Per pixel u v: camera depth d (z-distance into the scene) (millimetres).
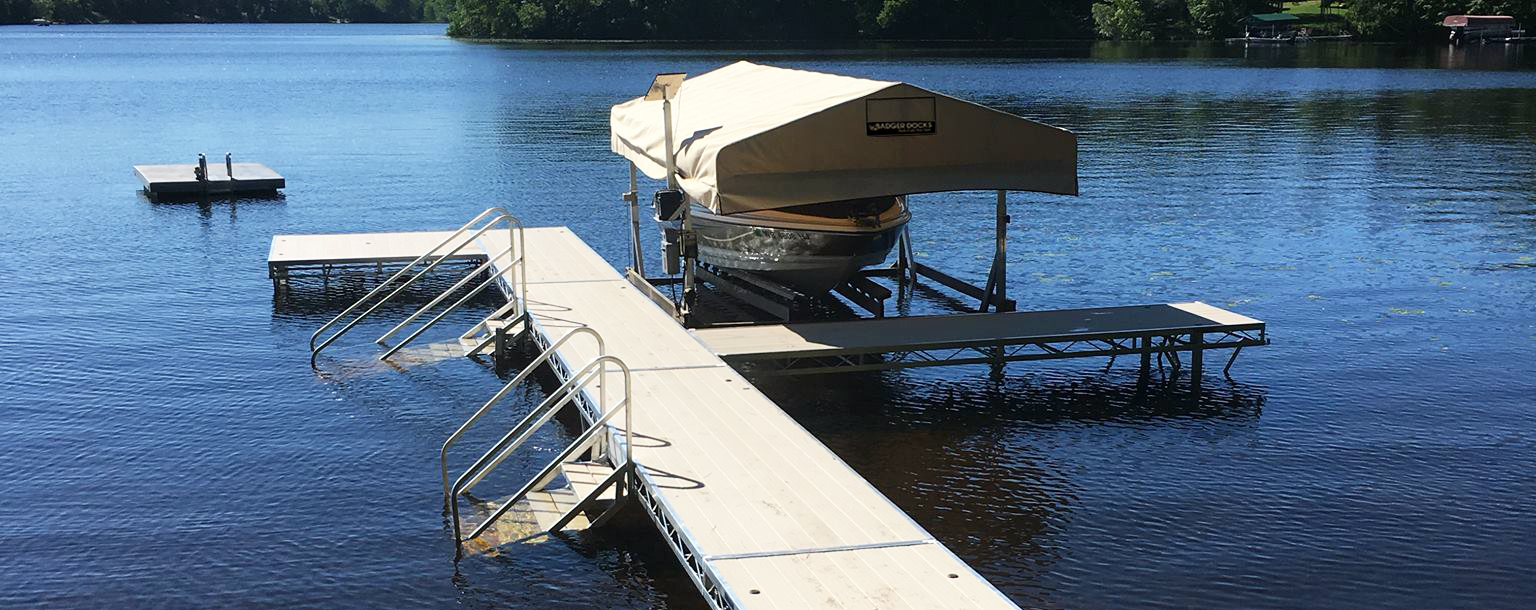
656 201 17047
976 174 15805
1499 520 11812
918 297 20797
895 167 15531
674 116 18359
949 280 20109
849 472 10617
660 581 10570
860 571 8844
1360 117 51656
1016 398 15273
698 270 20984
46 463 13203
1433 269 22625
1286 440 13891
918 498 12273
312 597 10336
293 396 15469
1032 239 25516
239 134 45594
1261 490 12500
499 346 16562
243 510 12039
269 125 49031
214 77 80688
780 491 10211
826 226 17734
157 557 11047
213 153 39750
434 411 14930
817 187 15227
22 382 15906
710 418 11977
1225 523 11727
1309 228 26594
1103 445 13742
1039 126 15914
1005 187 15883
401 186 32500
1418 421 14516
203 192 30641
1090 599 10281
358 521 11766
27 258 23344
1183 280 21781
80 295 20531
